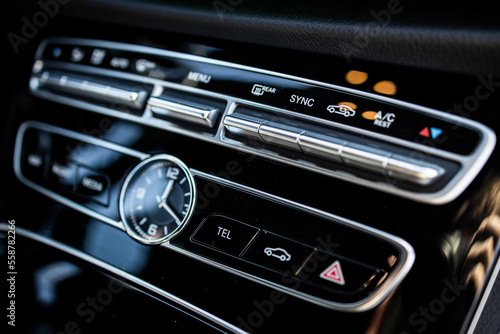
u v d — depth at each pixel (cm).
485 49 29
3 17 39
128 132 35
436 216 29
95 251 34
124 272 33
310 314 30
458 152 29
